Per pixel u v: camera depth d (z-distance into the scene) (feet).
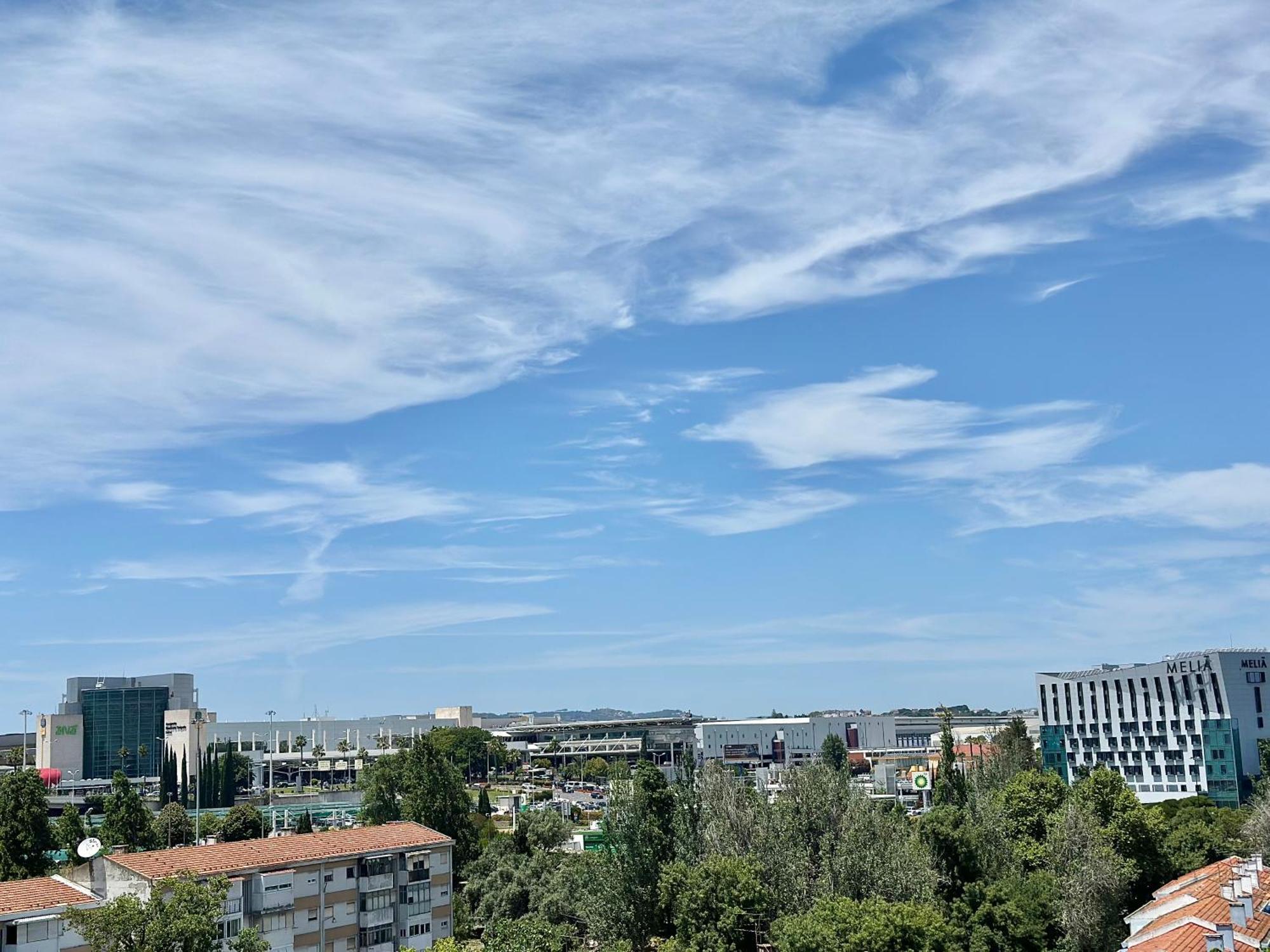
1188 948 277.85
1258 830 501.56
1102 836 463.83
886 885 404.36
